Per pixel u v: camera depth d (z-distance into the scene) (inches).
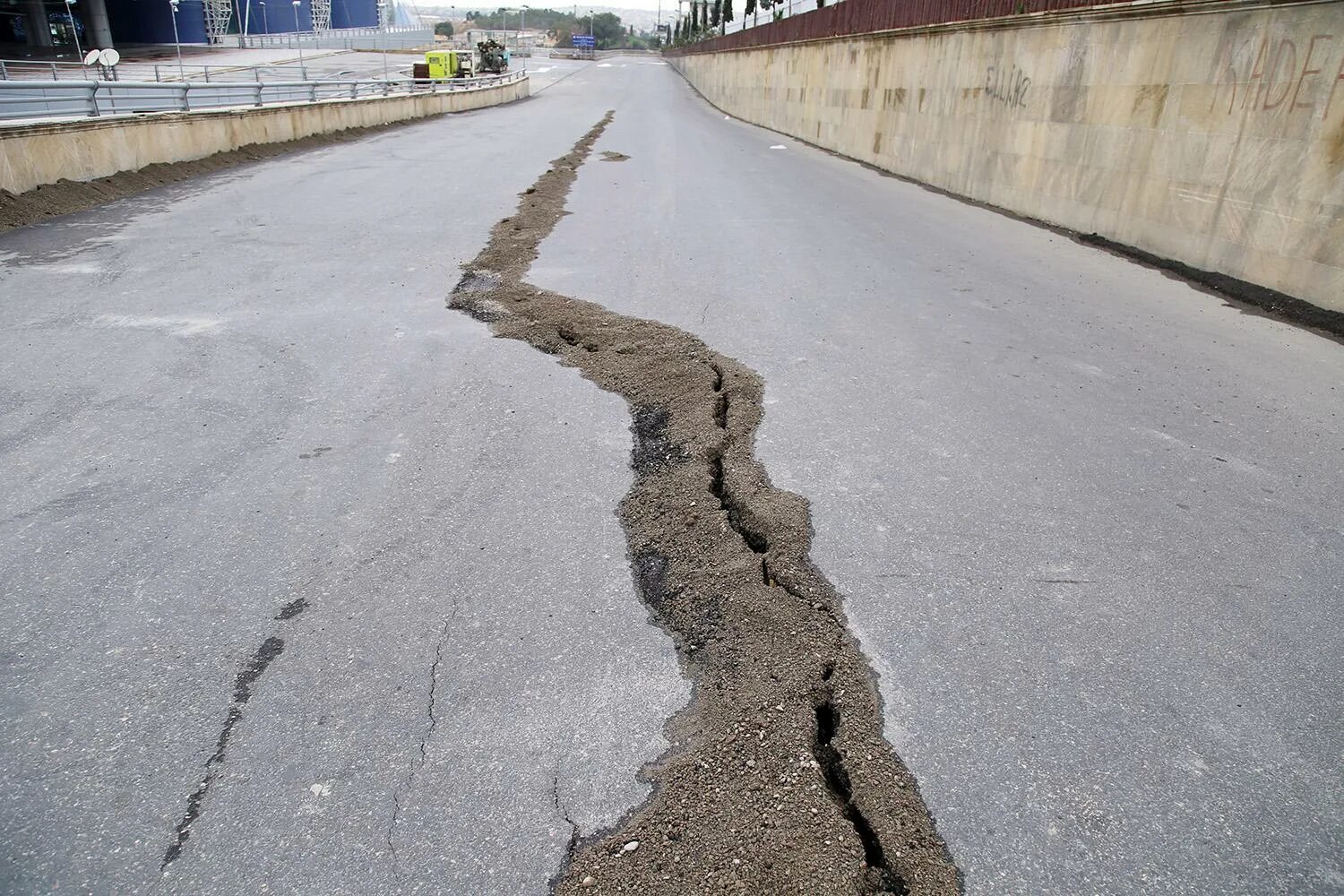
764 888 73.8
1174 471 149.6
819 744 91.1
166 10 2100.1
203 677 99.5
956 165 474.0
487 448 156.8
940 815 81.6
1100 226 341.1
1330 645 106.0
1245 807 83.3
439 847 78.5
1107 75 329.1
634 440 161.3
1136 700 96.7
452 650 104.3
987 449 157.0
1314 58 233.3
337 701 96.1
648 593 115.7
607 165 569.6
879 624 108.3
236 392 180.7
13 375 187.0
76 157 401.1
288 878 75.5
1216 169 273.4
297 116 685.9
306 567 120.2
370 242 320.8
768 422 166.9
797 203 430.0
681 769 86.7
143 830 80.4
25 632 106.4
